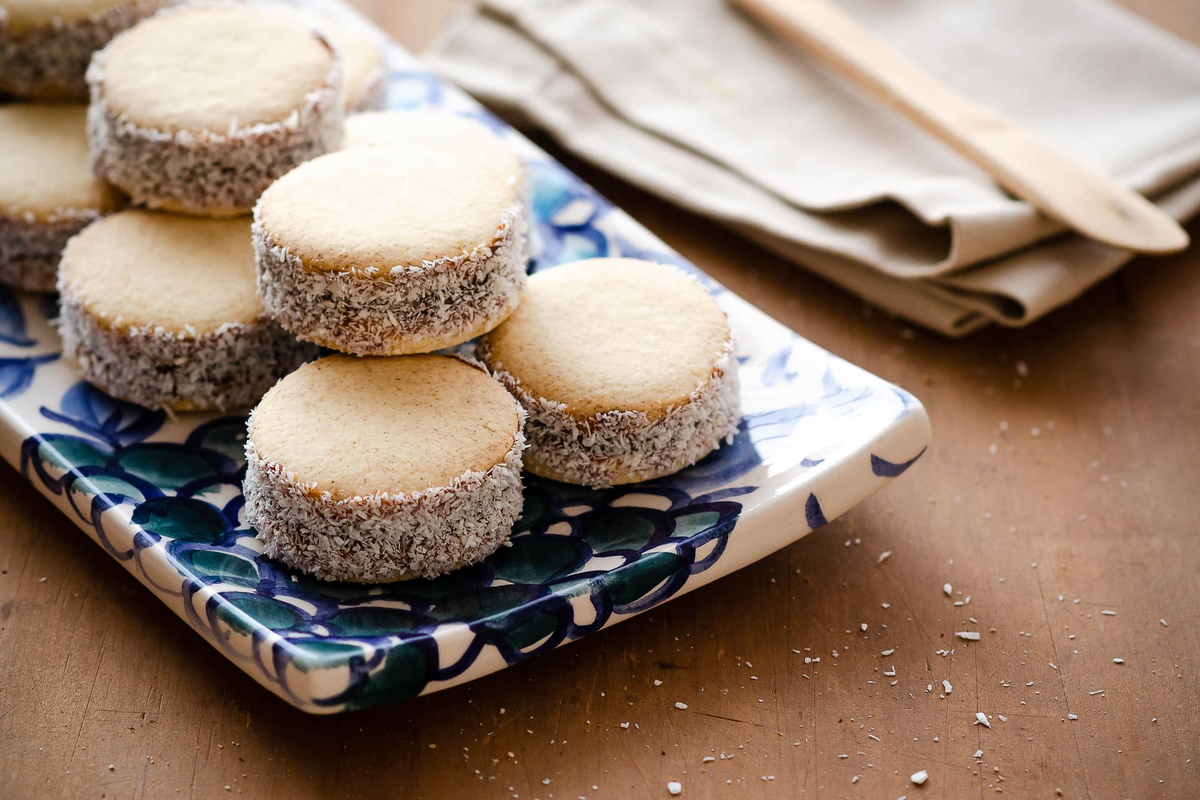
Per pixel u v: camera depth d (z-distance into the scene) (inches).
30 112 19.7
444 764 16.1
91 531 17.1
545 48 21.9
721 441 17.6
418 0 24.0
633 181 20.8
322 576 16.5
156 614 17.0
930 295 19.7
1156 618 17.2
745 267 20.7
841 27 21.8
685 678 16.7
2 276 19.0
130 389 17.9
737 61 21.9
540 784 16.0
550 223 19.6
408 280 16.8
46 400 18.0
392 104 20.8
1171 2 23.7
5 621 16.9
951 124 20.4
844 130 21.1
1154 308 20.2
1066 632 17.1
